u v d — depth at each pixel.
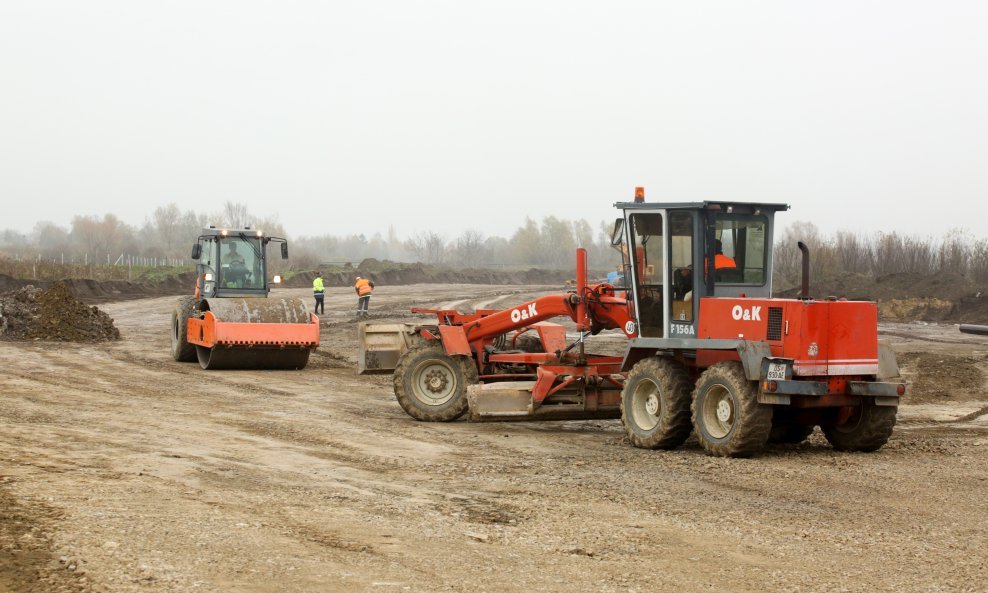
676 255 12.20
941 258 49.69
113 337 27.75
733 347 11.20
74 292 49.12
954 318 38.56
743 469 10.52
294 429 13.18
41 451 10.55
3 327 25.86
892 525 8.07
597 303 13.63
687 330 12.12
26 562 6.11
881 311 40.38
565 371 13.52
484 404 13.59
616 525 7.91
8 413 13.78
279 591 5.82
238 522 7.52
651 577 6.46
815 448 12.23
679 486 9.61
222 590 5.77
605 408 13.60
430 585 6.10
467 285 81.25
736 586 6.31
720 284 12.06
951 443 12.51
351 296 53.19
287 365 21.12
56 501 7.88
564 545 7.23
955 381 19.80
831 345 11.20
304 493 8.91
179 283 64.06
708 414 11.51
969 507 8.79
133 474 9.44
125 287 55.88
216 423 13.55
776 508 8.66
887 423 11.56
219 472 9.84
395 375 14.41
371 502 8.60
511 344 15.44
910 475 10.27
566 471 10.37
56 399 15.56
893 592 6.22
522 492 9.23
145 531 7.05
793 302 11.04
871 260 52.50
